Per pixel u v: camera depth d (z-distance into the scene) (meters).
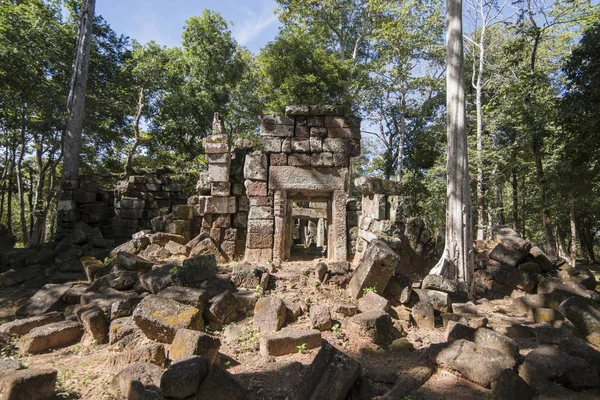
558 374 4.33
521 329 6.45
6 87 16.98
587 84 12.52
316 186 10.67
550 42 19.80
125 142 23.62
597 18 13.88
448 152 9.54
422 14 21.70
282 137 10.80
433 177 22.42
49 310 7.25
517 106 14.73
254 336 5.94
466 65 24.52
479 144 18.69
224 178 11.06
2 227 13.70
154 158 26.23
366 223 9.80
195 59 25.64
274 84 22.36
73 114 16.08
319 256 12.45
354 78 24.05
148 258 10.01
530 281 9.53
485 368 4.48
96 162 24.28
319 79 21.05
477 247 11.50
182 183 21.48
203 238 10.88
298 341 5.48
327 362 4.02
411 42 21.50
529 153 16.94
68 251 10.59
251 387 4.40
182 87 24.95
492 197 21.81
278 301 6.51
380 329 5.81
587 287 9.88
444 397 4.24
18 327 6.11
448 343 5.05
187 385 3.62
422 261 10.20
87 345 5.93
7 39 16.06
